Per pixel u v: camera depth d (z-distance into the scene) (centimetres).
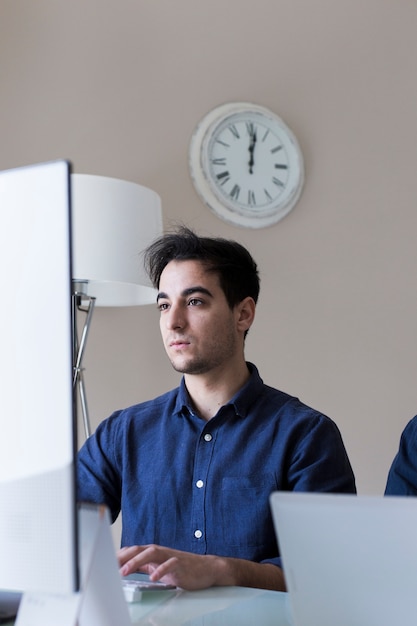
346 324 316
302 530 86
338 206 322
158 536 169
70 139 297
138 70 307
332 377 312
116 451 180
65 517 76
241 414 171
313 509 85
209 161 307
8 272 80
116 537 281
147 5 312
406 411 318
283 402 176
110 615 90
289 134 316
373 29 335
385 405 316
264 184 312
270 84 321
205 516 166
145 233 245
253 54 321
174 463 172
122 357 292
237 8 321
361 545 84
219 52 317
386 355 319
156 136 306
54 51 300
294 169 316
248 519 164
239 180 310
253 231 311
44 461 77
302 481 162
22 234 80
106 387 288
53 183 79
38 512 77
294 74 325
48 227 79
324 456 166
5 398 79
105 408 288
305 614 88
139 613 106
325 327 314
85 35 304
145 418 181
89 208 236
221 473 168
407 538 81
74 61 302
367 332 318
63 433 77
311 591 87
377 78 333
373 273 322
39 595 81
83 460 183
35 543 77
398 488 172
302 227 317
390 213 327
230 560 128
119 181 242
